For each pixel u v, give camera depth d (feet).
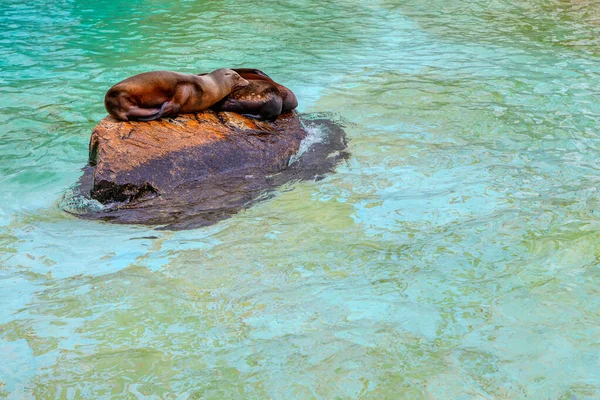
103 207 20.59
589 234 18.89
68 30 42.75
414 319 15.19
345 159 24.48
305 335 14.67
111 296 16.17
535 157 24.62
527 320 15.11
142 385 13.15
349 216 20.24
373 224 19.72
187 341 14.49
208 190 21.48
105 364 13.76
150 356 14.01
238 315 15.42
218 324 15.10
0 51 38.04
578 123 27.94
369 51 39.42
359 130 27.35
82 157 24.98
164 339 14.57
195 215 20.35
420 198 21.39
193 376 13.41
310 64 36.65
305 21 46.21
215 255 18.06
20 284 16.74
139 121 22.26
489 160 24.39
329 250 18.29
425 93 31.91
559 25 44.88
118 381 13.26
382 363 13.73
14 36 41.24
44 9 48.16
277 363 13.76
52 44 39.63
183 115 23.27
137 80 22.00
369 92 32.14
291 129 25.20
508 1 52.34
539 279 16.75
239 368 13.62
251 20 45.91
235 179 22.17
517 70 35.29
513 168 23.63
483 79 33.91
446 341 14.42
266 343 14.40
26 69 34.99
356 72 35.37
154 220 20.08
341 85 33.22
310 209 20.74
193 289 16.48
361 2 52.31
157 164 21.22
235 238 18.99
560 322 15.02
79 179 21.97
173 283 16.72
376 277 16.90
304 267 17.43
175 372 13.53
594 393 12.82
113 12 47.50
